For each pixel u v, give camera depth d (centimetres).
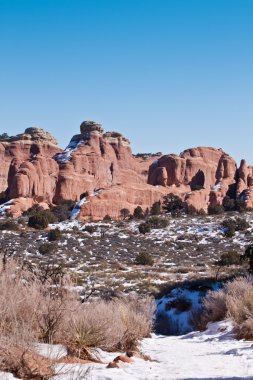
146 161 16488
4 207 11538
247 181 15138
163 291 2978
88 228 8919
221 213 11275
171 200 12031
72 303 772
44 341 680
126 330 902
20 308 662
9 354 501
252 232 8644
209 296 1759
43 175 12794
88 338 723
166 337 1544
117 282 3881
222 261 5347
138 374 589
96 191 12381
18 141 14725
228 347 1048
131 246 7594
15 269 740
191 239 8262
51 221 9969
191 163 15025
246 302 1362
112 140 15362
